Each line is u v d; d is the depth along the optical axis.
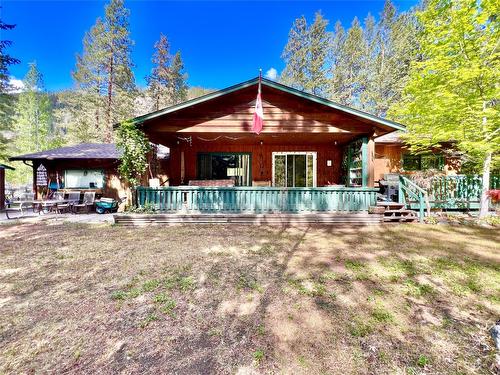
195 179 11.23
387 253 4.79
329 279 3.59
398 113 9.86
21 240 5.71
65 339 2.31
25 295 3.13
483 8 6.75
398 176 9.23
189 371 1.93
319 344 2.23
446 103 7.65
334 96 23.77
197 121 7.75
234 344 2.24
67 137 22.11
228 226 7.14
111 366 1.99
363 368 1.95
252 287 3.34
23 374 1.91
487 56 7.41
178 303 2.93
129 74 21.84
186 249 5.02
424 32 8.27
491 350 2.14
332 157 11.31
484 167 7.91
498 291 3.21
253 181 11.34
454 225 7.28
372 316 2.66
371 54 24.16
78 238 5.88
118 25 20.89
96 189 10.66
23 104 23.67
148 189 7.59
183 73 30.64
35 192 10.74
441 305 2.88
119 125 7.34
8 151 21.14
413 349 2.16
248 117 7.77
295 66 24.45
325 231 6.61
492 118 7.65
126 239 5.79
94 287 3.35
